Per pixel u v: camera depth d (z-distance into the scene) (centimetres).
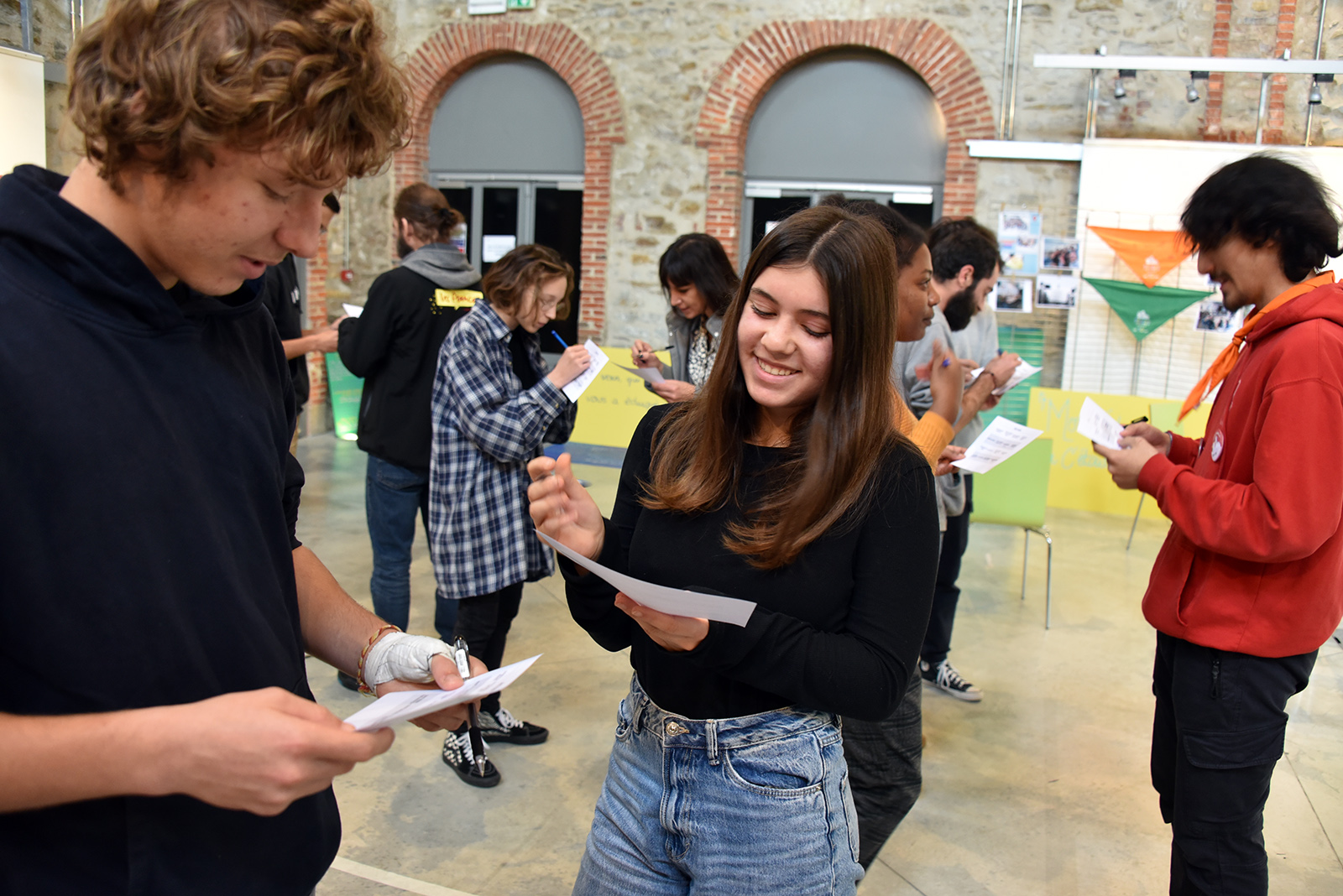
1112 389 678
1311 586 157
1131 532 542
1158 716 188
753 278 120
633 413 668
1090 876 239
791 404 120
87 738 71
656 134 757
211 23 70
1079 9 673
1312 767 301
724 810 118
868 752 172
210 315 90
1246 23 652
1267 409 154
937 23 694
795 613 117
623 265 779
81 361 77
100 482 76
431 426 272
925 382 267
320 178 78
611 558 126
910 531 116
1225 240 168
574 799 268
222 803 73
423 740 299
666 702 123
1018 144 675
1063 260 668
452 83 809
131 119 71
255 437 93
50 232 75
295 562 114
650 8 745
